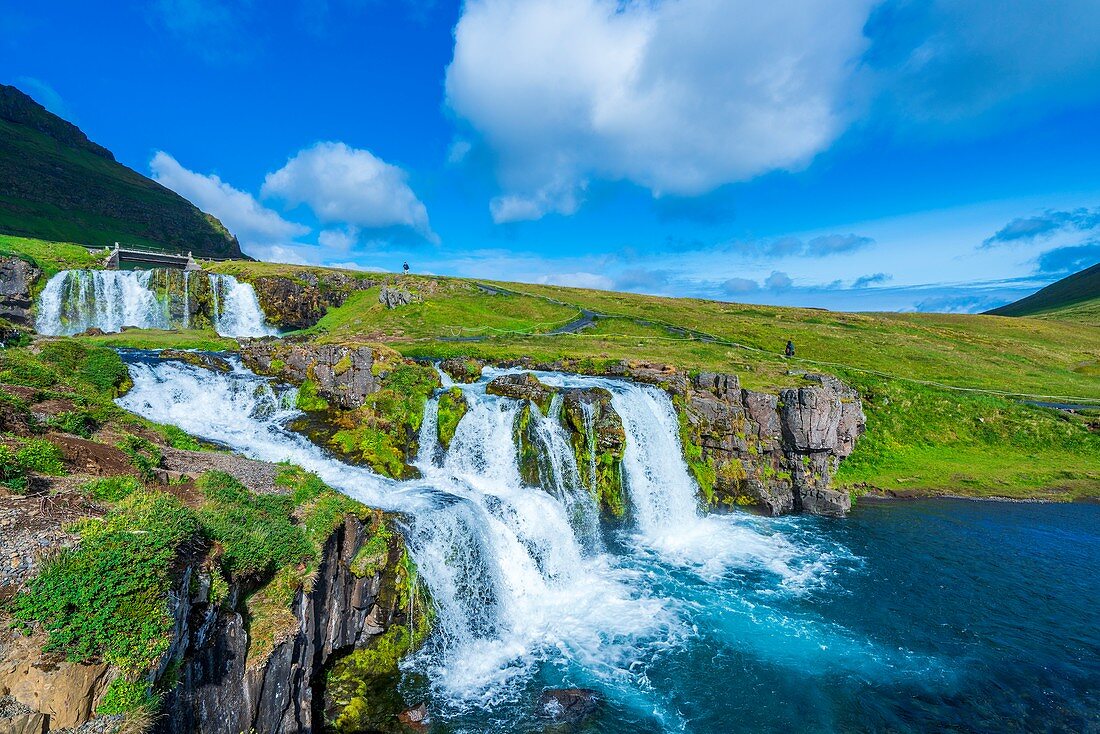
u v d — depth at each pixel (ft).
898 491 151.84
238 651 45.32
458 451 113.39
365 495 88.84
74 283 219.82
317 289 302.04
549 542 96.48
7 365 85.56
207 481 65.21
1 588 33.76
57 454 54.80
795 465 137.39
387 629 70.08
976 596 92.58
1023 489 153.38
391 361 128.57
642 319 334.24
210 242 623.36
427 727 59.47
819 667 73.36
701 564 103.81
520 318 311.27
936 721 63.98
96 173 605.73
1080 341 372.99
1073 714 65.10
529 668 71.67
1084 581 98.43
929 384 222.07
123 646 34.45
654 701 66.08
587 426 119.85
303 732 53.72
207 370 128.88
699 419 139.54
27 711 29.63
